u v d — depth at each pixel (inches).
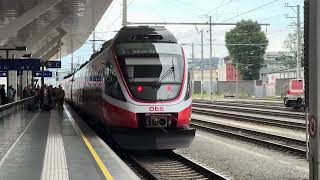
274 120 1123.3
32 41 1915.6
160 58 618.2
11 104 1257.4
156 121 590.9
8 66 1357.0
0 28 1200.2
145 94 597.9
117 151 670.5
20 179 362.6
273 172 498.9
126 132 593.6
